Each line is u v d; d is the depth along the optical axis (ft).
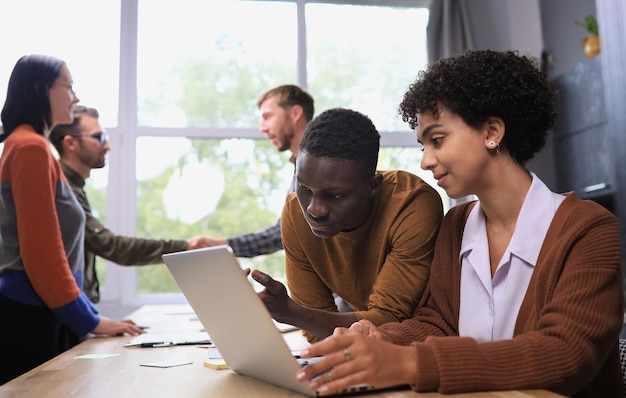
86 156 8.95
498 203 3.66
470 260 3.76
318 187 3.76
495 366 2.78
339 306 6.09
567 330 2.93
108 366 3.92
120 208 12.37
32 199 5.91
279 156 12.88
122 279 12.30
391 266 4.26
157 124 12.74
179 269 3.35
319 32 13.35
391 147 13.20
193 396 2.94
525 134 3.60
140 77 12.78
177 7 12.99
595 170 10.77
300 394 2.91
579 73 11.22
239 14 13.15
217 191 12.72
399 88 13.48
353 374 2.68
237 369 3.48
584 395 3.41
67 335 6.91
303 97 9.37
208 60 12.99
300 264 4.73
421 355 2.77
